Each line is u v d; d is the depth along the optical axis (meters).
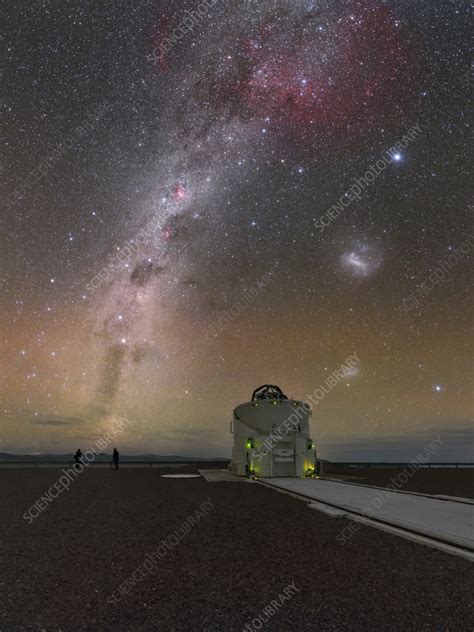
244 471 27.05
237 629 4.65
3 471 33.34
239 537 9.31
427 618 4.86
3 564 7.36
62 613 5.18
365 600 5.43
